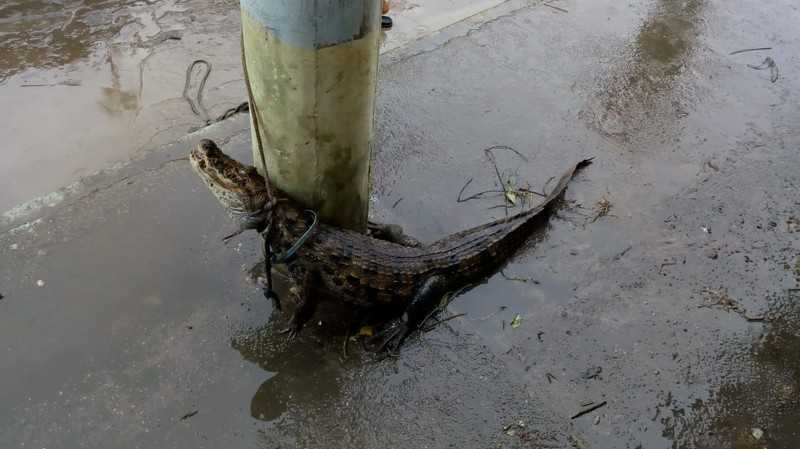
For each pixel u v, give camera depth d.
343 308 1.44
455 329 1.41
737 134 2.03
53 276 1.43
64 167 1.97
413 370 1.32
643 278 1.56
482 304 1.48
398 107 2.02
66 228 1.53
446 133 1.94
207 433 1.20
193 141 1.81
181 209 1.60
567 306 1.48
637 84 2.21
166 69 2.38
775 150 1.98
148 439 1.18
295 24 1.07
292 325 1.36
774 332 1.45
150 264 1.47
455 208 1.72
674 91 2.19
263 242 1.45
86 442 1.17
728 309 1.50
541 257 1.60
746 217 1.75
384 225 1.60
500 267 1.57
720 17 2.61
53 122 2.12
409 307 1.37
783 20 2.61
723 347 1.42
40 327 1.34
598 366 1.36
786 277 1.59
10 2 2.59
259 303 1.42
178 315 1.38
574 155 1.92
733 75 2.29
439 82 2.14
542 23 2.48
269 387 1.27
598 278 1.55
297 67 1.13
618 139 1.98
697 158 1.93
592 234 1.67
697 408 1.30
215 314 1.39
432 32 2.38
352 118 1.25
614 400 1.30
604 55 2.34
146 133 2.10
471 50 2.30
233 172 1.30
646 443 1.23
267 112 1.23
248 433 1.20
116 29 2.54
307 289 1.35
